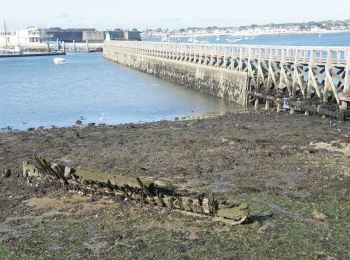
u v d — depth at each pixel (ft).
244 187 74.33
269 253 53.31
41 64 410.31
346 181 76.07
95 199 71.92
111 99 196.03
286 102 140.87
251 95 165.48
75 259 53.42
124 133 119.24
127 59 371.15
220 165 86.63
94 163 90.89
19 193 75.87
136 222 62.80
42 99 200.44
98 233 59.82
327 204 66.95
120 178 70.49
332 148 96.27
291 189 73.41
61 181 77.30
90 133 120.98
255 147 98.43
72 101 193.26
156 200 67.36
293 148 96.48
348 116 122.01
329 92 131.13
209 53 208.95
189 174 82.33
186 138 109.29
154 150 99.30
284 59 151.84
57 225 62.85
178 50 250.57
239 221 60.85
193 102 180.45
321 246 54.80
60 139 114.21
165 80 261.24
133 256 53.52
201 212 63.72
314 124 119.75
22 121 151.43
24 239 58.90
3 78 294.46
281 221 61.67
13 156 98.68
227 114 148.15
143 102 185.37
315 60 136.46
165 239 57.41
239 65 177.68
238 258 52.29
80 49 650.84
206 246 55.31
